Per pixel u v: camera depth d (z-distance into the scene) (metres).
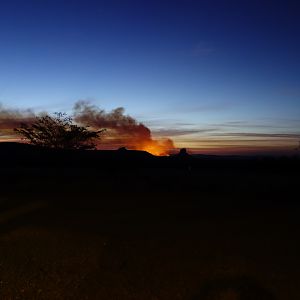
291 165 32.53
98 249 9.04
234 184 20.69
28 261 8.27
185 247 9.06
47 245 9.41
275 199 15.93
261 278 7.16
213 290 6.70
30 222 11.84
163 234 10.24
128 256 8.52
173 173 28.92
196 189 19.08
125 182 21.97
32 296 6.55
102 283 7.07
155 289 6.79
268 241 9.46
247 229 10.66
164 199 16.09
